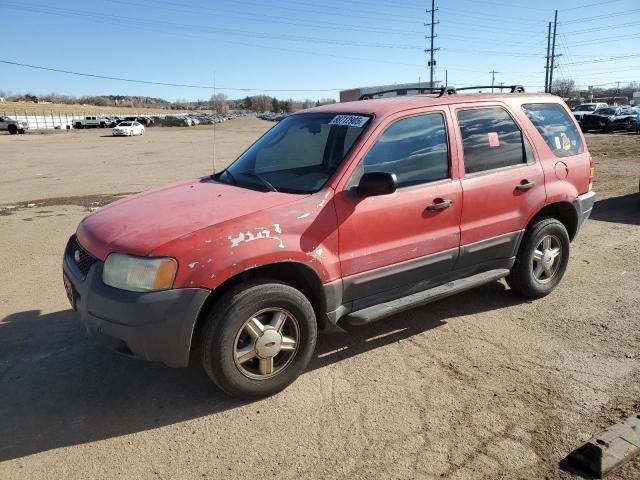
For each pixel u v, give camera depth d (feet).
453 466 9.39
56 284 19.02
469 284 14.56
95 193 41.45
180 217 11.32
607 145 73.41
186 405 11.46
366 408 11.19
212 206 11.75
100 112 373.61
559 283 18.28
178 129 204.03
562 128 17.29
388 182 11.50
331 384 12.16
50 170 59.52
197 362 13.32
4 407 11.51
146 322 10.23
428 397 11.55
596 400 11.30
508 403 11.27
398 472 9.27
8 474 9.44
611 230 25.43
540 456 9.61
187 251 10.41
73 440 10.37
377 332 14.84
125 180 49.70
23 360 13.52
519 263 16.15
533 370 12.60
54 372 12.92
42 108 342.03
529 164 15.83
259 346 11.21
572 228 17.66
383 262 12.84
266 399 11.63
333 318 12.35
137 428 10.71
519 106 16.12
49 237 26.02
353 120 13.37
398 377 12.42
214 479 9.23
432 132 13.87
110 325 10.50
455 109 14.49
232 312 10.74
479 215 14.55
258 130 181.27
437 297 13.85
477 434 10.26
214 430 10.58
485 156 14.84
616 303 16.47
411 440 10.12
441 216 13.71
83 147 100.07
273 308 11.31
